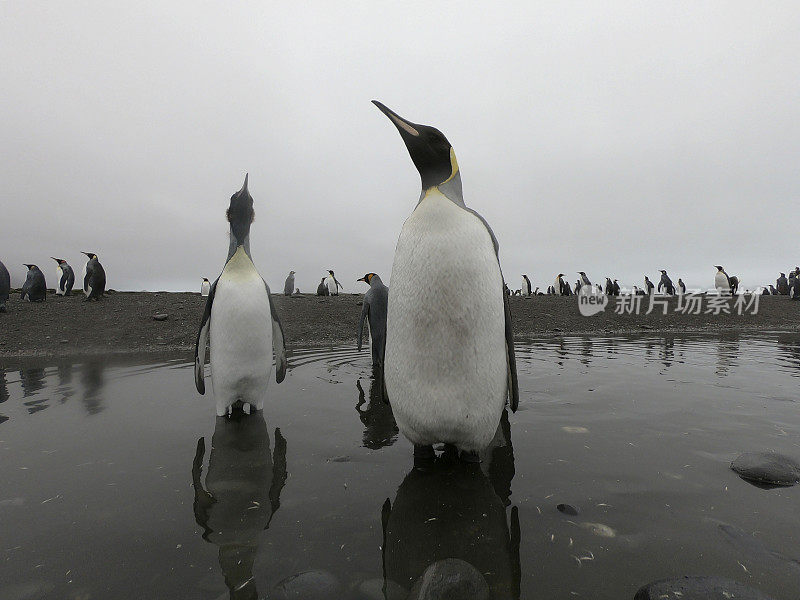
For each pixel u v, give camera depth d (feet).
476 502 3.01
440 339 3.38
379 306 7.90
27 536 2.62
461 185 4.15
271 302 5.59
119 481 3.39
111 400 5.95
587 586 2.12
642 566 2.27
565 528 2.66
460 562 2.30
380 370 7.96
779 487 3.16
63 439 4.37
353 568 2.29
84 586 2.15
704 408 5.26
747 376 7.22
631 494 3.08
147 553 2.44
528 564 2.31
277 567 2.30
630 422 4.72
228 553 2.44
